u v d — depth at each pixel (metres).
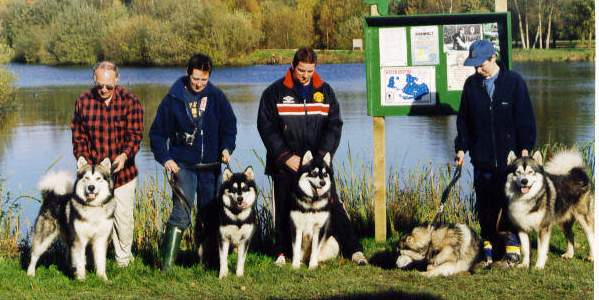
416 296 5.50
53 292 5.89
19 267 6.78
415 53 7.14
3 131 20.36
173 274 6.34
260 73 45.25
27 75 46.91
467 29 7.02
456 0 41.78
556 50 51.56
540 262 6.18
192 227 7.47
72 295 5.79
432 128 18.14
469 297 5.48
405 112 7.25
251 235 6.20
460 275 6.09
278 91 6.41
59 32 61.31
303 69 6.25
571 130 17.53
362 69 46.88
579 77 34.81
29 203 10.59
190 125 6.27
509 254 6.33
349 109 23.39
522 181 5.82
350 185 8.96
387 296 5.54
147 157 14.61
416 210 8.57
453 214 8.55
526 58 48.59
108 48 58.06
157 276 6.32
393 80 7.23
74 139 6.35
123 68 53.09
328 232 6.63
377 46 7.20
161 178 11.83
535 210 5.95
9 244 7.58
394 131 17.81
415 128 18.25
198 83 6.16
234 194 5.93
